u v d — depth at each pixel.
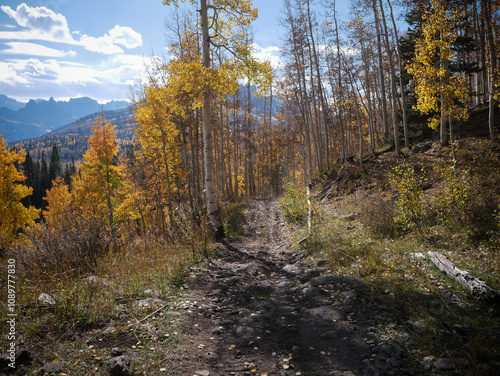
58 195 34.47
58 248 6.50
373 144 22.97
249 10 11.22
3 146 23.61
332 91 24.61
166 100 18.92
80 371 3.09
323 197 18.36
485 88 17.64
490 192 8.29
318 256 8.24
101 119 25.52
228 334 4.29
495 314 4.25
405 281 5.60
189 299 5.43
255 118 35.19
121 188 29.72
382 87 17.86
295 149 47.16
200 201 21.39
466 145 13.43
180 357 3.55
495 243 6.56
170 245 8.73
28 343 3.46
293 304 5.32
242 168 49.91
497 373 3.02
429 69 10.80
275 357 3.70
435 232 8.16
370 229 9.77
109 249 7.43
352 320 4.46
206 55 11.30
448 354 3.41
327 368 3.41
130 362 3.28
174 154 22.06
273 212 20.31
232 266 8.14
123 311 4.54
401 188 9.21
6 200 23.81
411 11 16.64
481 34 16.53
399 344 3.75
